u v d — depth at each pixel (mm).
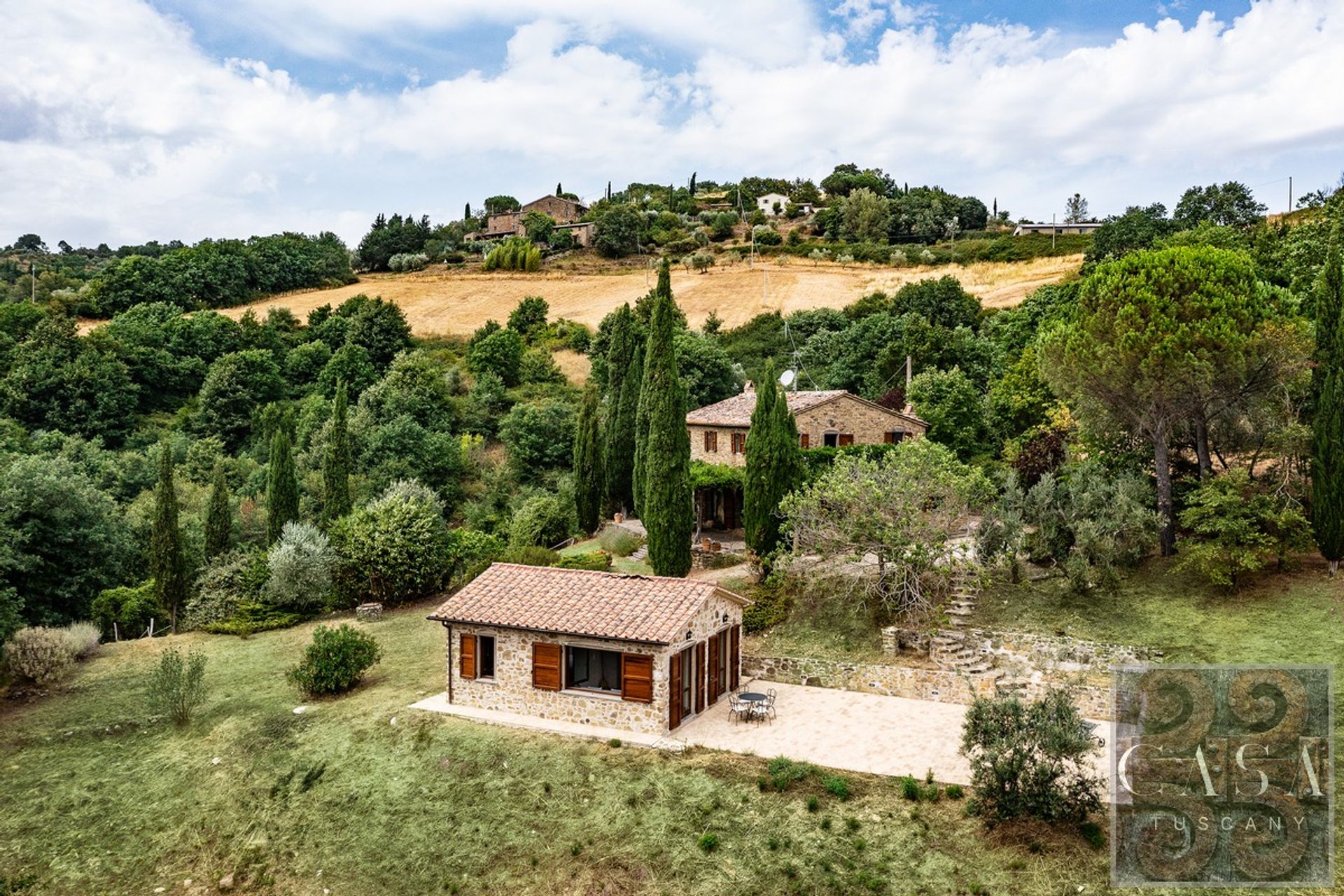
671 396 34750
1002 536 31484
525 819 21469
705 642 26297
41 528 39031
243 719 27656
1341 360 28172
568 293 111938
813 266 118000
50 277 118812
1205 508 28406
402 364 75250
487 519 54969
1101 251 75750
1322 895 16578
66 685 32000
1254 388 30422
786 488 34656
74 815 23875
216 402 74125
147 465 60406
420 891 20109
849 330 77062
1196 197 85875
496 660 26438
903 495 29750
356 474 60438
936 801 20141
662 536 34531
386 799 22875
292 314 104312
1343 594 26891
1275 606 27219
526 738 24469
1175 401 30344
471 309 108438
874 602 31438
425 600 40125
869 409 48031
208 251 113875
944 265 112375
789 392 51625
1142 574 30875
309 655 29078
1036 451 39094
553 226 150375
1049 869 17797
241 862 21828
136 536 48219
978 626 29375
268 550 41156
